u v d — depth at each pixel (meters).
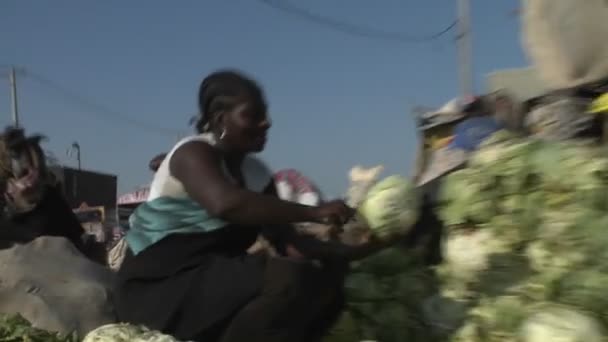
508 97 5.23
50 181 5.09
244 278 3.06
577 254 2.90
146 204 3.28
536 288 2.95
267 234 3.42
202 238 3.15
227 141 3.23
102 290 3.82
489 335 3.02
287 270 3.02
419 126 5.95
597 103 3.45
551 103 3.90
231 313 3.04
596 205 2.93
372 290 3.36
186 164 3.10
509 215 3.08
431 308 3.24
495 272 3.12
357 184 3.63
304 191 5.47
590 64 3.62
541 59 3.80
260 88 3.26
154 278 3.15
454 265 3.20
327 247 3.26
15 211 4.93
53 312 3.62
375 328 3.34
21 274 3.72
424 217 3.48
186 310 3.08
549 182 3.00
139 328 3.04
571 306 2.86
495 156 3.13
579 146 3.08
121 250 7.51
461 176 3.21
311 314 3.06
